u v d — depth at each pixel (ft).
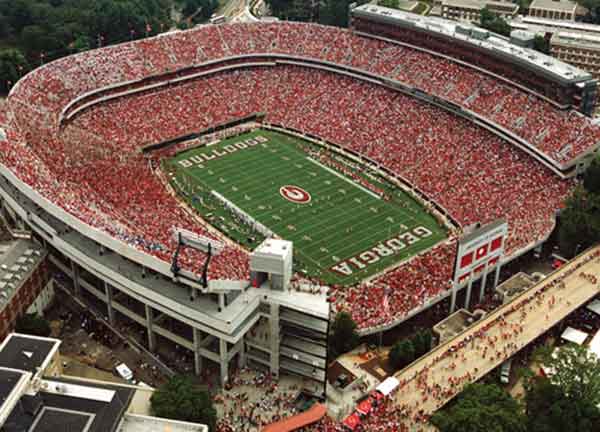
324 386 246.88
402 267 316.40
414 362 254.47
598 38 580.71
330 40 518.78
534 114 407.23
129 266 266.16
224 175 417.08
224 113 480.64
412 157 420.36
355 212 379.35
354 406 241.14
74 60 466.29
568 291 297.33
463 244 282.36
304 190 401.90
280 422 223.92
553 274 308.19
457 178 394.52
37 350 217.97
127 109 462.19
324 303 246.68
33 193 283.59
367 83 490.90
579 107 399.44
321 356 247.29
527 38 434.71
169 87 489.67
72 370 255.09
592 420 218.79
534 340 274.77
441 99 444.96
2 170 300.61
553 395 226.79
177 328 268.82
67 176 340.18
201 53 505.66
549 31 607.78
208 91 495.41
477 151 410.93
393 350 260.42
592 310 294.66
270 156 442.09
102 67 469.16
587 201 343.05
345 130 458.09
